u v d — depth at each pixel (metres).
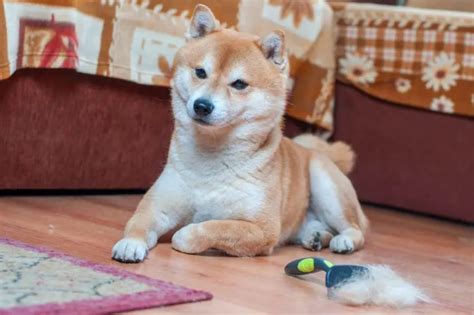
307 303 1.91
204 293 1.82
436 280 2.38
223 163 2.38
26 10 2.81
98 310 1.56
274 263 2.35
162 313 1.65
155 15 3.18
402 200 3.80
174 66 2.46
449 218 3.71
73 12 2.95
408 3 4.29
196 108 2.26
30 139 3.02
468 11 4.13
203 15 2.44
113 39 3.09
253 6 3.43
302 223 2.77
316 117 3.76
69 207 2.95
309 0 3.62
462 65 3.58
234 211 2.40
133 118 3.31
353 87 3.87
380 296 1.97
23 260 1.94
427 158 3.72
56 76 3.03
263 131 2.40
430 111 3.70
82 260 2.01
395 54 3.72
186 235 2.31
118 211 2.97
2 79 2.77
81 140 3.17
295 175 2.64
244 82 2.33
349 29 3.83
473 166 3.62
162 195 2.41
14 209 2.79
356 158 3.89
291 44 3.58
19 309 1.50
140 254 2.14
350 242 2.64
